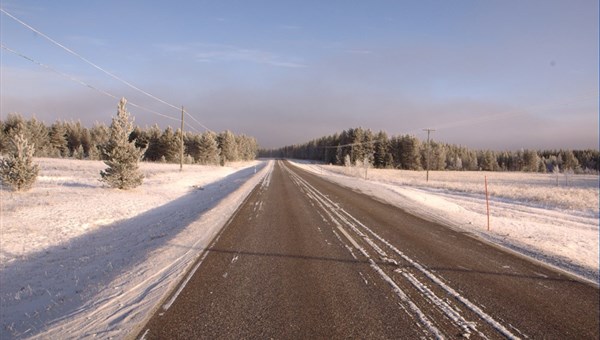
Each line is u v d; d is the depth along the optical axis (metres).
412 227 11.59
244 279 6.01
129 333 4.09
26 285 6.60
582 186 45.00
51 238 9.97
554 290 5.87
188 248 8.16
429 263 7.23
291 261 7.18
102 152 21.41
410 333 4.15
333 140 137.75
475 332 4.24
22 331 4.48
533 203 24.59
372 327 4.29
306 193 22.41
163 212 15.62
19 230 10.23
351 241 9.16
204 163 71.00
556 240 10.95
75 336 4.08
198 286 5.66
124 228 12.04
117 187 21.16
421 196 22.94
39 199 15.10
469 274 6.57
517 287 5.93
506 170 130.00
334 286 5.73
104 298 5.21
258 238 9.32
